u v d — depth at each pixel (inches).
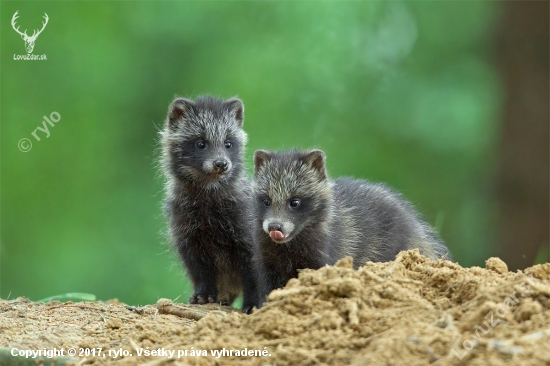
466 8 822.5
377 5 833.5
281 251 386.0
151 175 819.4
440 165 785.6
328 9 831.7
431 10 829.2
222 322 283.3
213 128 444.1
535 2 624.7
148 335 287.3
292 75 828.0
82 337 302.2
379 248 424.8
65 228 793.6
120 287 770.2
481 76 788.6
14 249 789.9
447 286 283.9
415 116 785.6
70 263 778.2
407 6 836.6
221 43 831.1
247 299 412.5
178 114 453.4
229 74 821.2
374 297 269.3
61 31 823.1
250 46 832.3
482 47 797.2
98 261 782.5
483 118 746.2
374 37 845.8
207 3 826.8
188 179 432.8
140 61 828.6
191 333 278.8
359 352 239.6
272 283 390.3
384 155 804.0
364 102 823.7
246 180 440.5
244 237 417.4
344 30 832.9
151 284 750.5
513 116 633.0
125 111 828.6
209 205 422.9
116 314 342.6
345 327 256.2
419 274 295.3
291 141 810.8
